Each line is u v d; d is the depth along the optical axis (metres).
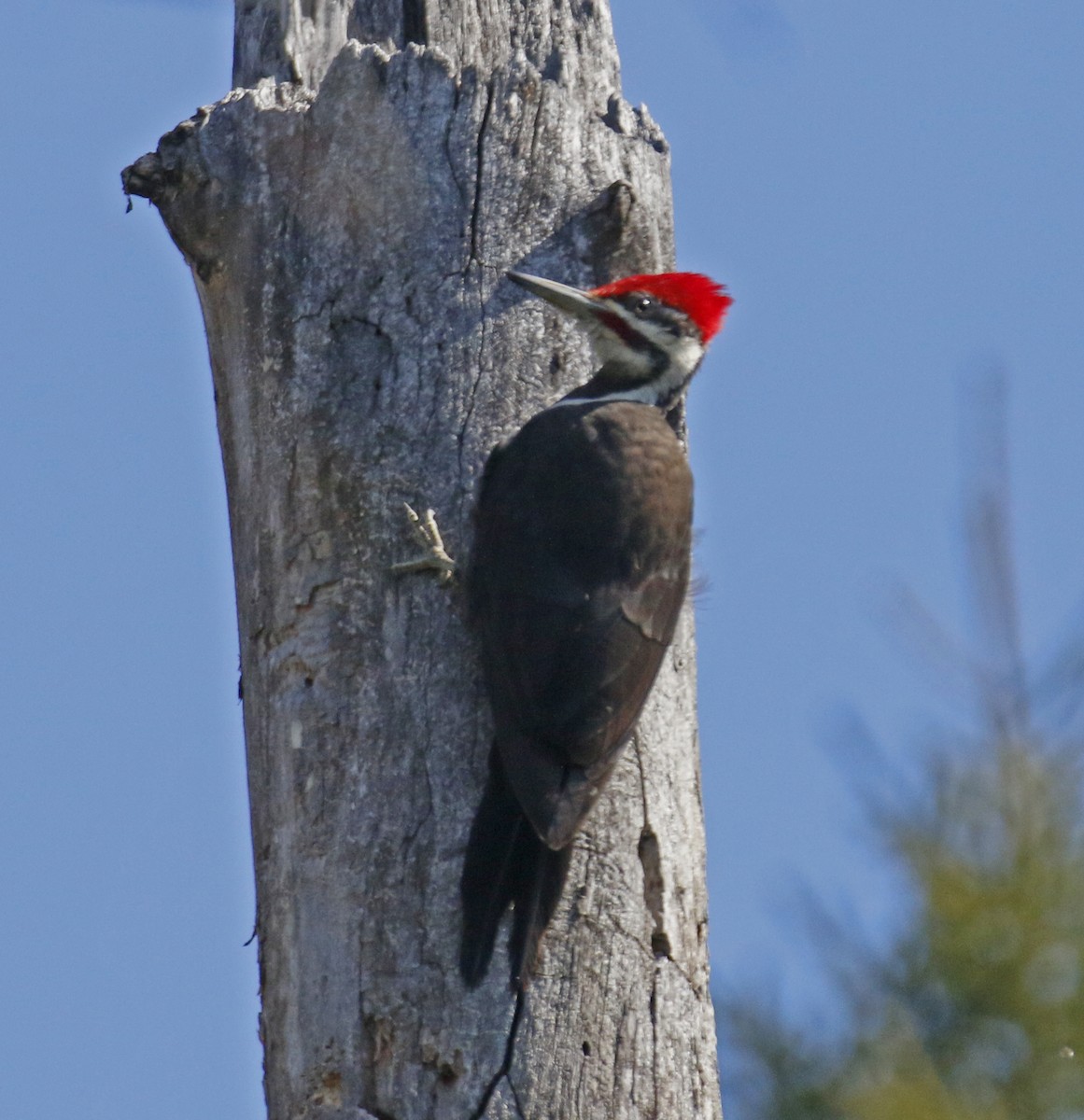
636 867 10.12
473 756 10.06
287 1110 9.75
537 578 10.08
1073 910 11.42
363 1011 9.62
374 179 11.13
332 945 9.80
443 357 10.88
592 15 12.05
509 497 10.38
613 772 9.91
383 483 10.59
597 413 10.88
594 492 10.41
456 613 10.34
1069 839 11.57
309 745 10.22
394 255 11.03
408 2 11.83
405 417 10.75
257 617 10.75
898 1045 11.51
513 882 9.33
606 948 9.84
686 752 10.70
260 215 11.23
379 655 10.28
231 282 11.30
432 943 9.67
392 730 10.12
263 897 10.30
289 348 10.95
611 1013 9.74
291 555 10.62
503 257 11.20
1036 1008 11.34
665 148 12.13
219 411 11.50
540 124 11.43
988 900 11.46
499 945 9.62
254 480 10.96
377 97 11.23
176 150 11.42
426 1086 9.44
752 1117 11.59
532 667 9.77
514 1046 9.48
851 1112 11.34
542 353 11.13
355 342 10.92
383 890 9.81
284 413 10.87
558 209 11.42
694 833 10.53
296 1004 9.85
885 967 11.73
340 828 10.00
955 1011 11.45
